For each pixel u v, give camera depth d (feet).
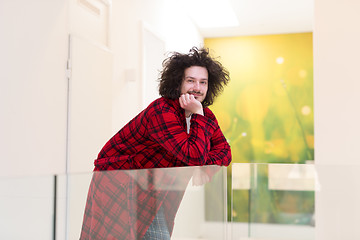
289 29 23.17
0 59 8.09
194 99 5.08
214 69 5.49
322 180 4.84
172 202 3.90
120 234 3.34
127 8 13.43
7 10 8.32
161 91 5.36
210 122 5.20
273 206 5.07
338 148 9.75
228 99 24.34
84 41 10.80
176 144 4.77
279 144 23.66
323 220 4.83
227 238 5.16
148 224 3.64
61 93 10.00
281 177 5.04
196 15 21.02
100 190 3.17
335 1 9.89
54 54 9.76
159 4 16.43
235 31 23.62
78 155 10.54
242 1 18.95
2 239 2.55
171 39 17.85
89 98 11.05
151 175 3.66
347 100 9.75
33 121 9.01
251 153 23.93
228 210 5.24
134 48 14.02
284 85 23.80
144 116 4.99
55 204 2.82
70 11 10.33
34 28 9.11
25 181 2.65
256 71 24.16
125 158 5.09
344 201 4.74
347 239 4.71
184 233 4.09
